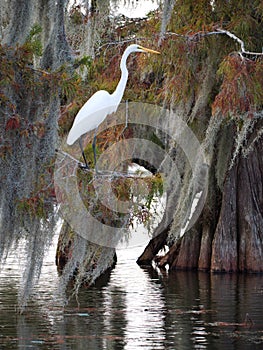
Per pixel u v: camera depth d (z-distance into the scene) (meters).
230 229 22.95
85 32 17.47
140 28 21.88
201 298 17.31
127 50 13.59
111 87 17.62
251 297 17.36
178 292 18.38
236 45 20.33
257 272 22.61
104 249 16.98
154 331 13.51
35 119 11.94
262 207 23.09
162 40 19.72
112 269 24.08
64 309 15.64
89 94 15.78
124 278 21.45
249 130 19.88
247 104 18.64
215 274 22.53
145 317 14.88
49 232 13.42
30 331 13.48
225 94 18.33
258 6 20.09
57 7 13.01
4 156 11.47
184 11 20.61
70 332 13.38
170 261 24.34
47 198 12.46
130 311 15.55
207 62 20.34
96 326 13.93
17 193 11.90
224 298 17.27
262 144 22.91
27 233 14.00
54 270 22.81
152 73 22.52
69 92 11.84
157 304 16.41
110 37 21.66
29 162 11.90
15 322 14.25
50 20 13.48
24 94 11.66
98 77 19.94
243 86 18.36
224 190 23.03
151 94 21.17
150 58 20.28
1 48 11.23
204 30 19.69
